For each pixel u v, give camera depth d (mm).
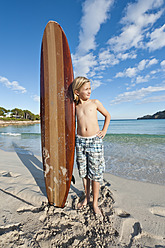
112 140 7062
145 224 1369
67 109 1667
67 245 1139
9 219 1391
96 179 1545
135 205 1679
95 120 1583
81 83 1533
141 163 3363
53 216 1475
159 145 5480
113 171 2902
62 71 1708
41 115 1831
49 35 1767
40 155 4328
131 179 2488
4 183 2172
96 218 1429
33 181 2287
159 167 3062
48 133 1768
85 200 1698
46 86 1796
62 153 1683
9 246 1087
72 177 1670
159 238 1224
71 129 1644
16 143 6625
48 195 1704
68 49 1684
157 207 1635
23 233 1222
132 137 7992
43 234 1226
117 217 1457
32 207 1635
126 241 1184
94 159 1541
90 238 1208
